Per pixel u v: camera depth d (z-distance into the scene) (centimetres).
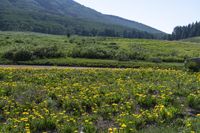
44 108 1329
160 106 1353
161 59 4850
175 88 1722
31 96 1527
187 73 2370
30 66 3650
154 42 8862
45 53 4362
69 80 1989
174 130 1116
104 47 6044
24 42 6116
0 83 1772
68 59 4288
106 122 1252
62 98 1479
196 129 1104
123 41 8569
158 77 2123
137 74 2270
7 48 4681
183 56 5375
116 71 2397
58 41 7244
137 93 1573
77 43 6750
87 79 2042
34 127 1166
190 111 1392
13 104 1395
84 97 1486
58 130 1152
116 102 1492
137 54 4881
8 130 1101
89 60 4291
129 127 1142
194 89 1733
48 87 1720
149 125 1212
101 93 1633
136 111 1379
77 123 1202
